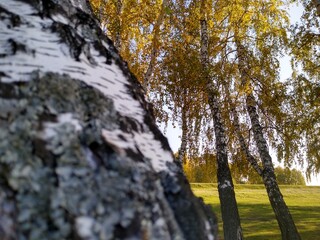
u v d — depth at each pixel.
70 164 1.11
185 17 8.63
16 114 1.17
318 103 8.60
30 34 1.53
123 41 8.79
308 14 8.82
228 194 7.28
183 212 1.25
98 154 1.17
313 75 9.60
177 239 1.15
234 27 9.05
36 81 1.28
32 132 1.14
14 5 1.64
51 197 1.04
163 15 7.59
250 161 8.75
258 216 17.06
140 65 8.88
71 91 1.33
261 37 8.98
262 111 9.55
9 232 0.98
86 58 1.62
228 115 9.55
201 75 7.55
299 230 13.36
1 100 1.19
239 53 9.18
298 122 8.89
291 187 33.31
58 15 1.70
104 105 1.40
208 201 23.81
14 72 1.33
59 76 1.35
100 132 1.24
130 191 1.11
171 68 7.93
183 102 8.30
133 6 7.96
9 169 1.07
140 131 1.50
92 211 1.03
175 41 8.27
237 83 9.73
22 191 1.04
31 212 1.01
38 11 1.64
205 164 9.60
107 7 8.36
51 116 1.22
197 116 8.75
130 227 1.04
